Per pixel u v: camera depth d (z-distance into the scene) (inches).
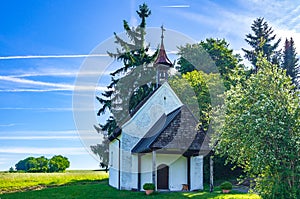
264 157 549.0
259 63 654.5
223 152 676.7
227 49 1740.9
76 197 932.6
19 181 1593.3
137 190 1031.6
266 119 553.3
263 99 573.9
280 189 556.4
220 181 1270.9
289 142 547.5
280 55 2091.5
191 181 1019.9
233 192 911.7
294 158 558.9
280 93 590.9
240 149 615.2
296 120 563.5
